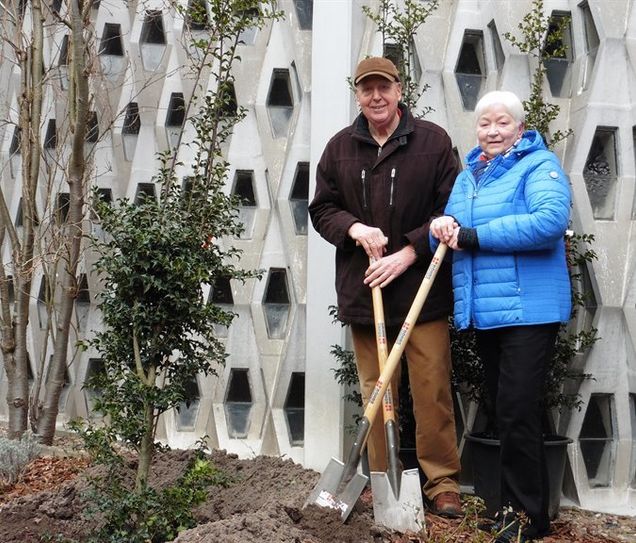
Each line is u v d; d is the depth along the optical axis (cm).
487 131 388
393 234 421
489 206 384
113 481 377
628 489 502
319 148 534
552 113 504
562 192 371
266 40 568
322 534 354
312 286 535
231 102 573
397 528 374
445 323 426
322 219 435
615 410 505
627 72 506
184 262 367
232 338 568
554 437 474
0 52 647
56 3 638
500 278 379
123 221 376
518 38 523
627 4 505
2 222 582
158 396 367
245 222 571
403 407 496
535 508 378
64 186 623
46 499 421
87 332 614
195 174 474
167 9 577
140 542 355
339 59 530
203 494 377
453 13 539
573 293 492
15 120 660
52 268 586
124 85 600
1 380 681
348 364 504
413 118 429
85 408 611
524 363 375
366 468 499
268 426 560
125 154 605
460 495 470
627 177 504
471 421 521
